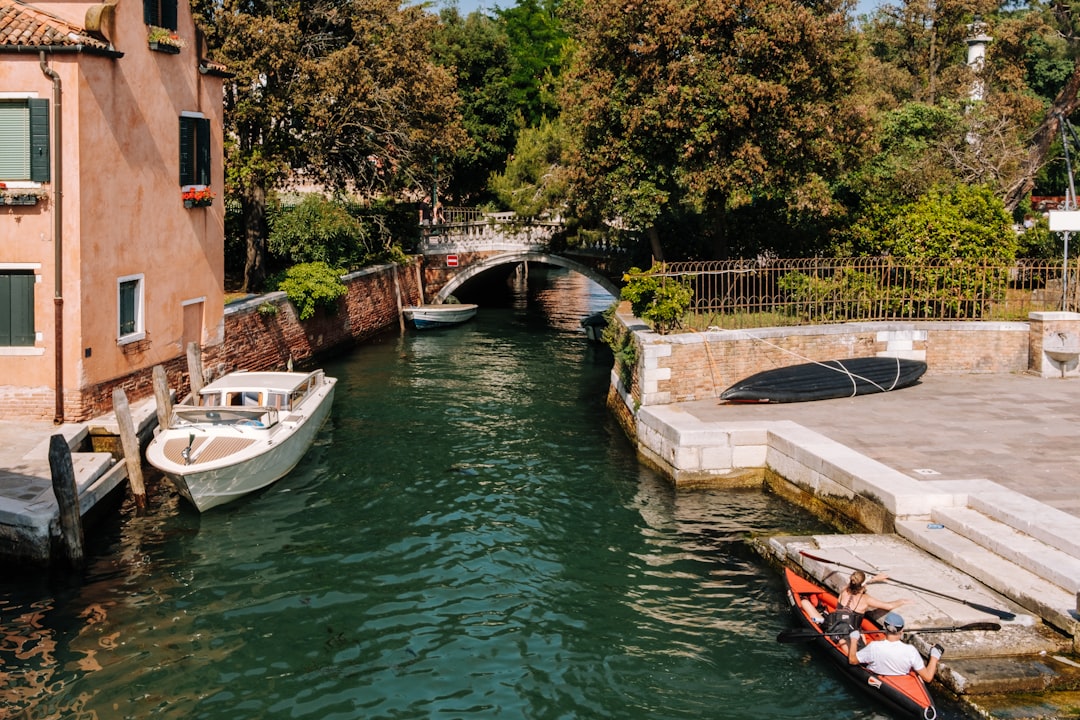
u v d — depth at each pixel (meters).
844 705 10.16
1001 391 20.42
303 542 14.71
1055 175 45.62
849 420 17.98
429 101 32.50
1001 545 11.80
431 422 22.14
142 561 13.91
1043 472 14.55
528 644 11.51
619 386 22.66
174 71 20.66
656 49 23.53
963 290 23.14
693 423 17.73
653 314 20.14
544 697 10.34
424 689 10.49
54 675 10.69
